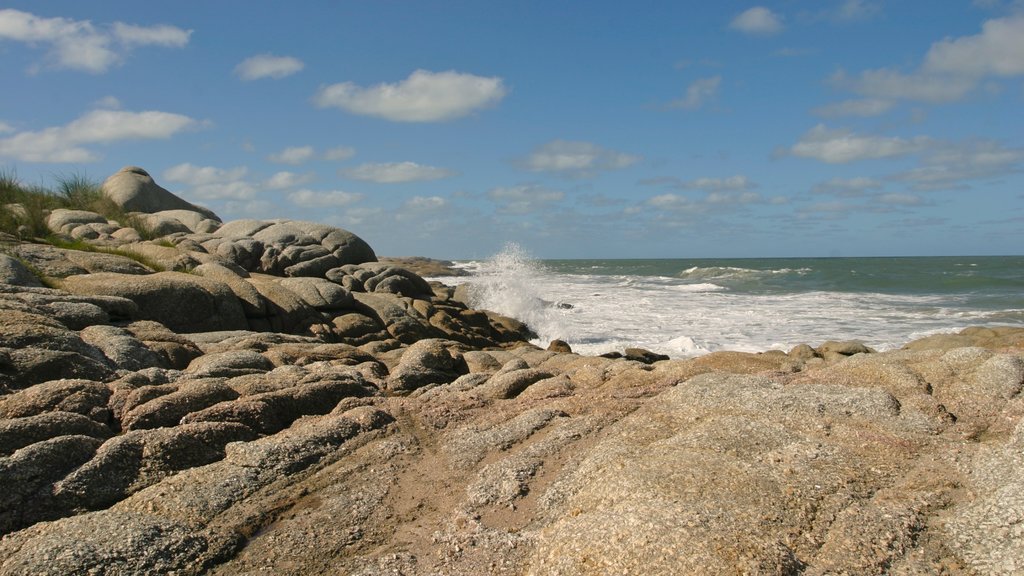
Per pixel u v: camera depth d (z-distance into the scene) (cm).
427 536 600
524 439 792
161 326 1307
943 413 762
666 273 7300
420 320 2038
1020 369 841
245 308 1744
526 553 554
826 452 648
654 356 2059
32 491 628
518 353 1550
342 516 634
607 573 475
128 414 809
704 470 606
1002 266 7494
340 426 803
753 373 1045
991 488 559
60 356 912
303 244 2536
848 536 511
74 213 2345
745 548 481
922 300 3759
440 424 859
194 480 672
